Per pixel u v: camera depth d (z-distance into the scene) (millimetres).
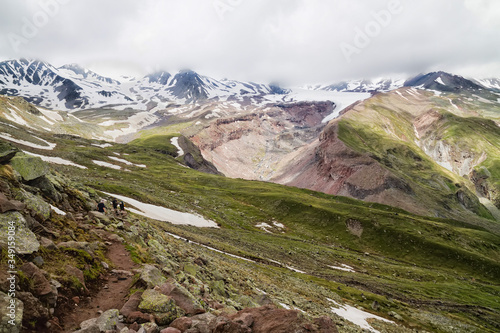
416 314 62594
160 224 61000
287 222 151000
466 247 147125
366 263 108312
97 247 17938
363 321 45375
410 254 135625
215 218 115438
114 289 14172
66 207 22531
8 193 16094
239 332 11266
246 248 79062
